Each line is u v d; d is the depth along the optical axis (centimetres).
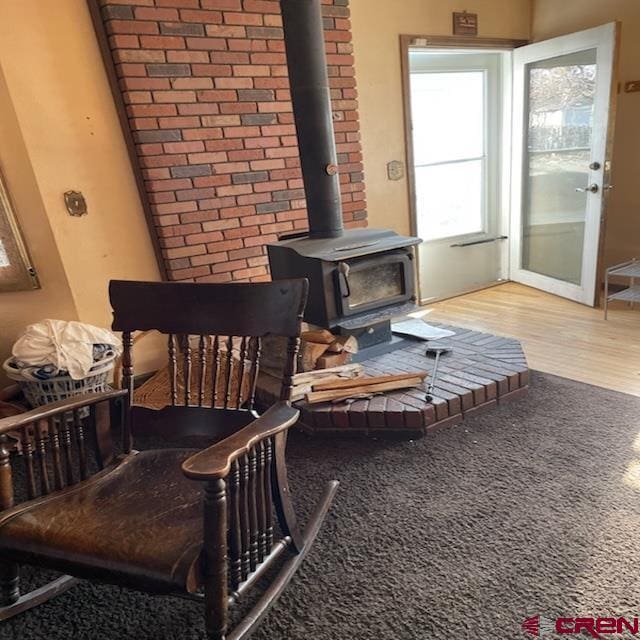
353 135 321
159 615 137
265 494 126
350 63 309
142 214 277
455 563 145
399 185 361
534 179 390
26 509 124
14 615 139
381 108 340
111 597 144
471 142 399
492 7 366
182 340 155
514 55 374
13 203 254
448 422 215
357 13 316
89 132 255
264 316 140
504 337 291
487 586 136
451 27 352
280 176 302
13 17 229
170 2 251
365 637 125
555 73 350
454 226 409
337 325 239
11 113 238
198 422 148
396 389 224
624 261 377
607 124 310
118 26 241
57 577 152
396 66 338
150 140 259
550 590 133
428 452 200
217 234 288
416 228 375
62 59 242
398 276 256
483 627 124
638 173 355
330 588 140
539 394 237
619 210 372
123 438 153
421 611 130
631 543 145
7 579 137
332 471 194
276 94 290
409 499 174
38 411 129
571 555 143
